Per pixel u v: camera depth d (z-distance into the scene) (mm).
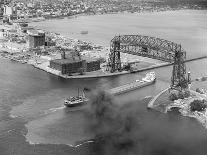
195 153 109812
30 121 195125
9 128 186000
